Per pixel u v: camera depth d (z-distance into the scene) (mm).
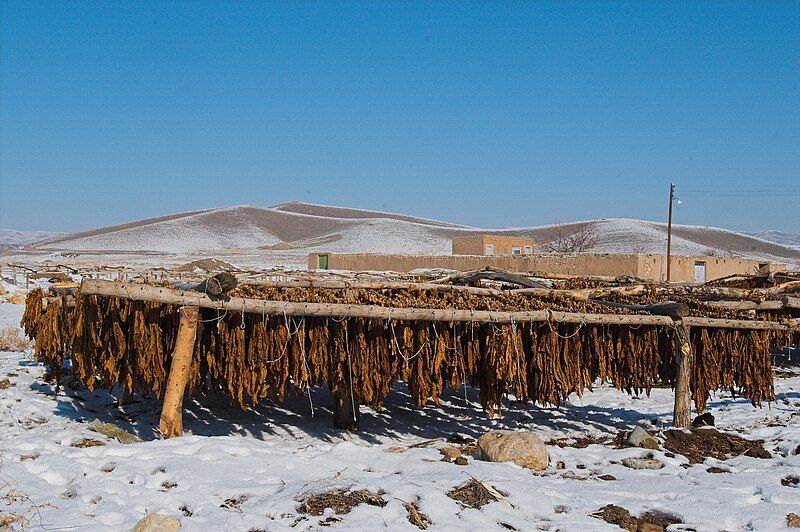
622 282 16984
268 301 8086
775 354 16797
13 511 5379
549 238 125250
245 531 5332
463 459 7379
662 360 10031
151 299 7719
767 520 5809
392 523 5535
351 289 10172
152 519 5152
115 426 8852
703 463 7957
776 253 122812
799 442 8523
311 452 8055
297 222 157625
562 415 10812
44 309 10617
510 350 8852
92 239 130750
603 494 6547
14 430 8570
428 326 8680
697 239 127562
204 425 9766
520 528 5609
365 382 8477
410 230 138875
